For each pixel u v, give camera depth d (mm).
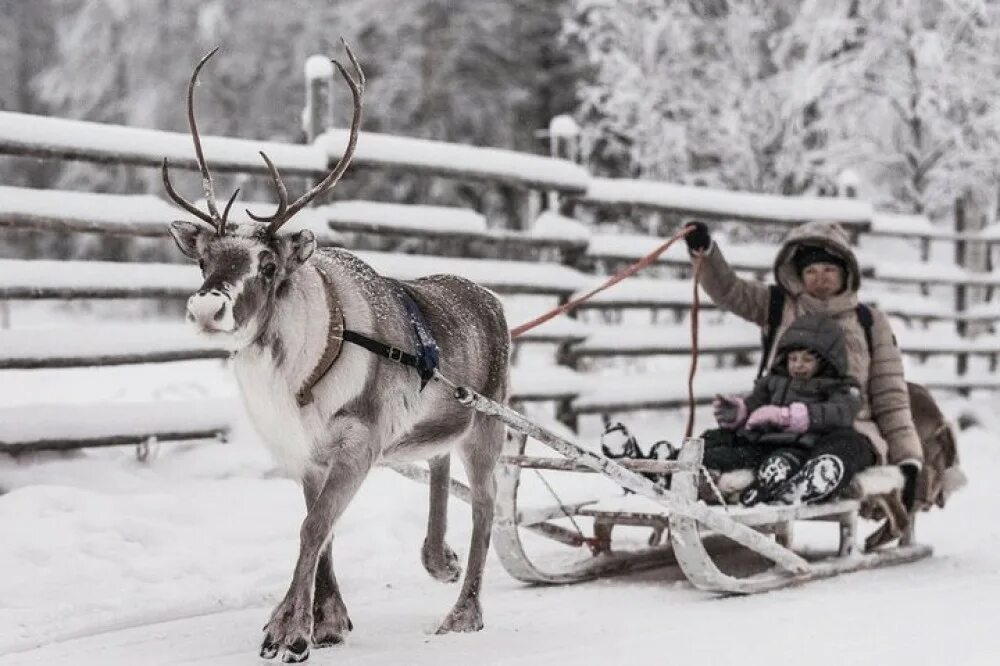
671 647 4984
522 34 25109
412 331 5359
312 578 4793
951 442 7473
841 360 6887
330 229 9273
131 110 25172
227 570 6316
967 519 8680
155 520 6934
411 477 6137
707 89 17688
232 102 25328
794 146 16969
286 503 7504
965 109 17344
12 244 27953
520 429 5520
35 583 5801
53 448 7727
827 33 16359
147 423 8148
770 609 5727
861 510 7062
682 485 5918
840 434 6641
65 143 7867
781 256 7785
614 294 11086
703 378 11727
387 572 6539
